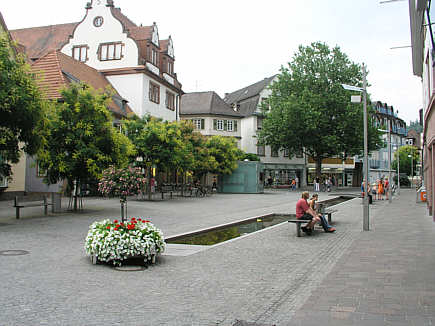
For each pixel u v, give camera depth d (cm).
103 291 589
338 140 4672
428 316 471
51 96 2575
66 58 3105
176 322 466
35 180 2670
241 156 4100
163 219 1558
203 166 3406
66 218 1487
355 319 464
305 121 4538
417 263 766
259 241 1065
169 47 4122
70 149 1655
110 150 1714
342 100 4625
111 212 1734
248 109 6025
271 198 3094
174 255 872
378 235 1155
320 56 5009
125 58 3578
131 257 762
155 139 2403
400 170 8450
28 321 460
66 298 551
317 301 535
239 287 622
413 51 2034
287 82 5034
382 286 605
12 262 763
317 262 805
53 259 798
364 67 1366
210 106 5672
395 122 8588
